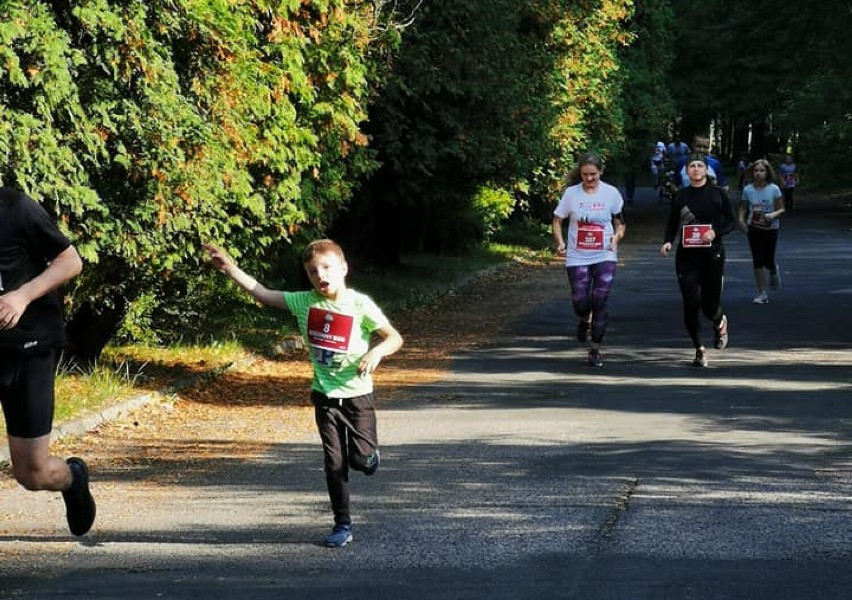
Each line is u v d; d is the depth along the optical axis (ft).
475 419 71.46
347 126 92.53
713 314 94.58
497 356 98.53
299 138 83.51
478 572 41.70
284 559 43.62
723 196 91.35
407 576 41.39
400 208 156.56
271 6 79.92
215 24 70.74
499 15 137.59
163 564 43.09
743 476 55.77
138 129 66.23
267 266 94.89
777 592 39.06
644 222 279.90
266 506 51.57
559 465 58.65
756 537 45.57
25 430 41.16
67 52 61.36
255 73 77.66
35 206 40.60
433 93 131.54
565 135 204.13
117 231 68.95
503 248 203.21
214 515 50.06
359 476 56.75
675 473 56.49
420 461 59.88
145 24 67.05
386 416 72.90
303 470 58.95
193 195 70.95
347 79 91.09
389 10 110.63
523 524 47.83
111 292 80.84
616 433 66.59
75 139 64.39
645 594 39.01
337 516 45.68
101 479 57.11
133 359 89.76
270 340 103.76
